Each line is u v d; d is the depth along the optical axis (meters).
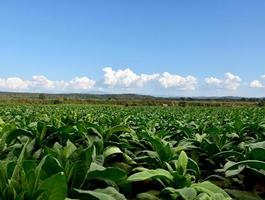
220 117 8.33
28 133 2.69
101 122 4.84
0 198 1.34
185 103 33.56
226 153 2.52
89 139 2.69
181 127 3.83
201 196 1.71
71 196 1.62
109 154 2.46
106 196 1.56
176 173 1.92
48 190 1.28
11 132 2.65
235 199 2.11
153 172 1.94
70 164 1.70
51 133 2.80
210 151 2.72
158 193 2.04
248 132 4.08
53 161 1.63
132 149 3.04
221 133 3.79
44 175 1.60
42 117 5.09
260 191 2.30
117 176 1.83
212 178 2.56
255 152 2.22
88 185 1.87
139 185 2.24
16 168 1.48
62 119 4.02
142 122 5.03
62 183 1.27
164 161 2.37
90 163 1.74
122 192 1.98
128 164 2.60
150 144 2.98
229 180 2.46
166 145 2.41
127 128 2.93
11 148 2.51
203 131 4.05
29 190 1.33
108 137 2.90
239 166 2.23
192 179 2.29
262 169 2.07
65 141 2.83
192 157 2.73
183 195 1.73
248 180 2.34
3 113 7.45
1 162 1.62
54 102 31.86
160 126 4.70
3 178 1.43
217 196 1.72
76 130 2.87
